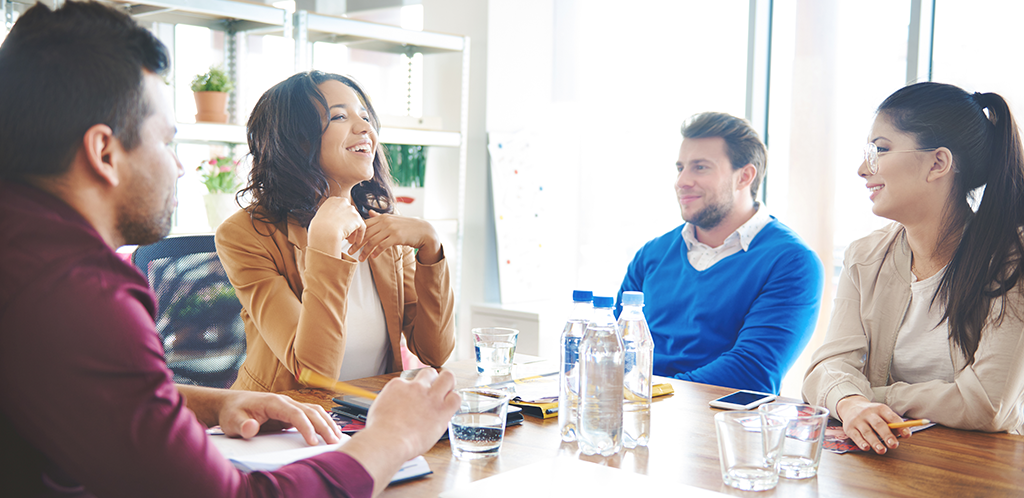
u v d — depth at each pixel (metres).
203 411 1.08
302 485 0.73
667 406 1.31
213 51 2.94
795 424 0.95
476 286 3.52
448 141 3.26
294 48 2.82
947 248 1.46
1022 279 1.31
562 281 3.71
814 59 2.82
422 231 1.71
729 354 1.95
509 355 1.52
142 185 0.73
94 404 0.63
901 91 1.48
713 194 2.15
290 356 1.49
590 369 1.02
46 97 0.67
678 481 0.93
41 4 0.71
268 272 1.60
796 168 2.87
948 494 0.89
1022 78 2.56
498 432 1.01
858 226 2.87
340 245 1.49
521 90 3.54
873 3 2.81
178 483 0.66
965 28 2.65
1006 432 1.22
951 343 1.40
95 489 0.66
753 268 2.05
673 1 3.32
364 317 1.72
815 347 2.81
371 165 1.74
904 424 1.09
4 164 0.69
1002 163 1.39
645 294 2.29
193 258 1.76
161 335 1.68
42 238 0.65
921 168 1.43
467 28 3.44
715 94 3.28
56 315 0.63
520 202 3.50
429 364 1.82
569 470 0.93
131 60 0.70
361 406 1.19
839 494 0.89
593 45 3.49
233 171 2.77
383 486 0.79
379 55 3.43
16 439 0.67
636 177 3.46
